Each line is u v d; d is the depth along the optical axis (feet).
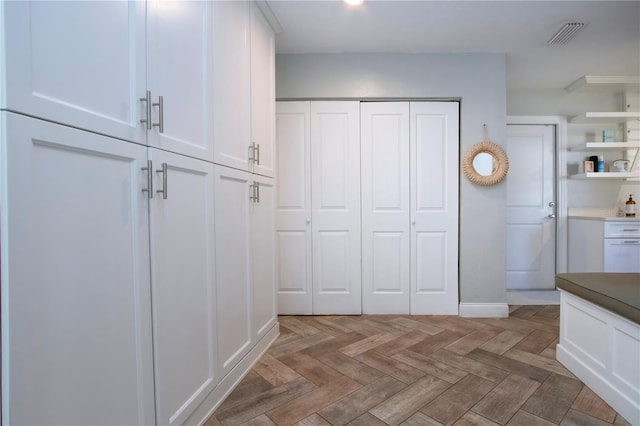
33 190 2.26
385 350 6.71
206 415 4.47
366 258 8.98
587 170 10.93
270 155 7.02
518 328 7.92
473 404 4.83
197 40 4.31
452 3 6.59
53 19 2.39
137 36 3.22
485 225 8.73
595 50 8.63
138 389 3.23
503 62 8.68
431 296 8.96
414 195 8.91
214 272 4.70
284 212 8.93
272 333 7.11
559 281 6.06
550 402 4.87
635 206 10.96
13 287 2.14
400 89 8.72
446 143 8.87
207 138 4.51
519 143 11.50
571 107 11.38
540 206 11.51
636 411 4.30
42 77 2.31
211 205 4.61
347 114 8.86
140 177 3.25
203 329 4.43
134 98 3.18
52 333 2.40
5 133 2.08
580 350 5.52
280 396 5.06
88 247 2.69
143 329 3.28
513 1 6.51
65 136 2.47
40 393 2.31
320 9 6.77
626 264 9.77
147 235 3.34
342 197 8.93
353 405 4.82
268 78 6.95
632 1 6.47
